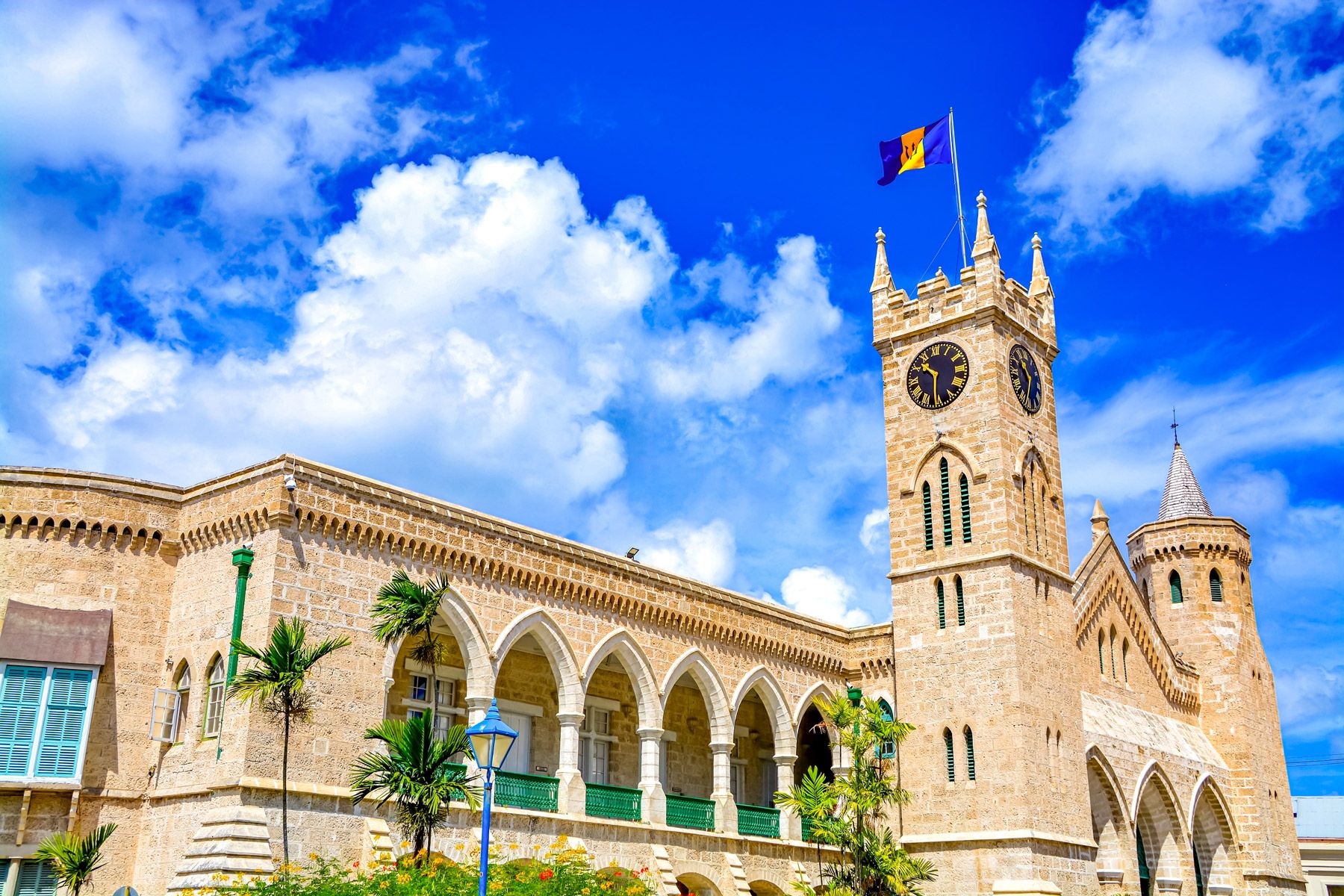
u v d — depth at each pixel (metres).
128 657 40.44
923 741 55.34
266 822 35.94
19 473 40.38
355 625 39.84
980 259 58.41
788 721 56.25
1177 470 78.75
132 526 41.34
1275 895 68.88
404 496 42.09
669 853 48.31
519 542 45.59
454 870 34.38
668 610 51.06
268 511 38.66
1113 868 59.06
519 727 49.38
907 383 59.84
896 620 57.59
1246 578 76.38
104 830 37.00
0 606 39.16
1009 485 56.00
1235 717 71.38
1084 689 60.97
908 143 60.94
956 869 52.78
